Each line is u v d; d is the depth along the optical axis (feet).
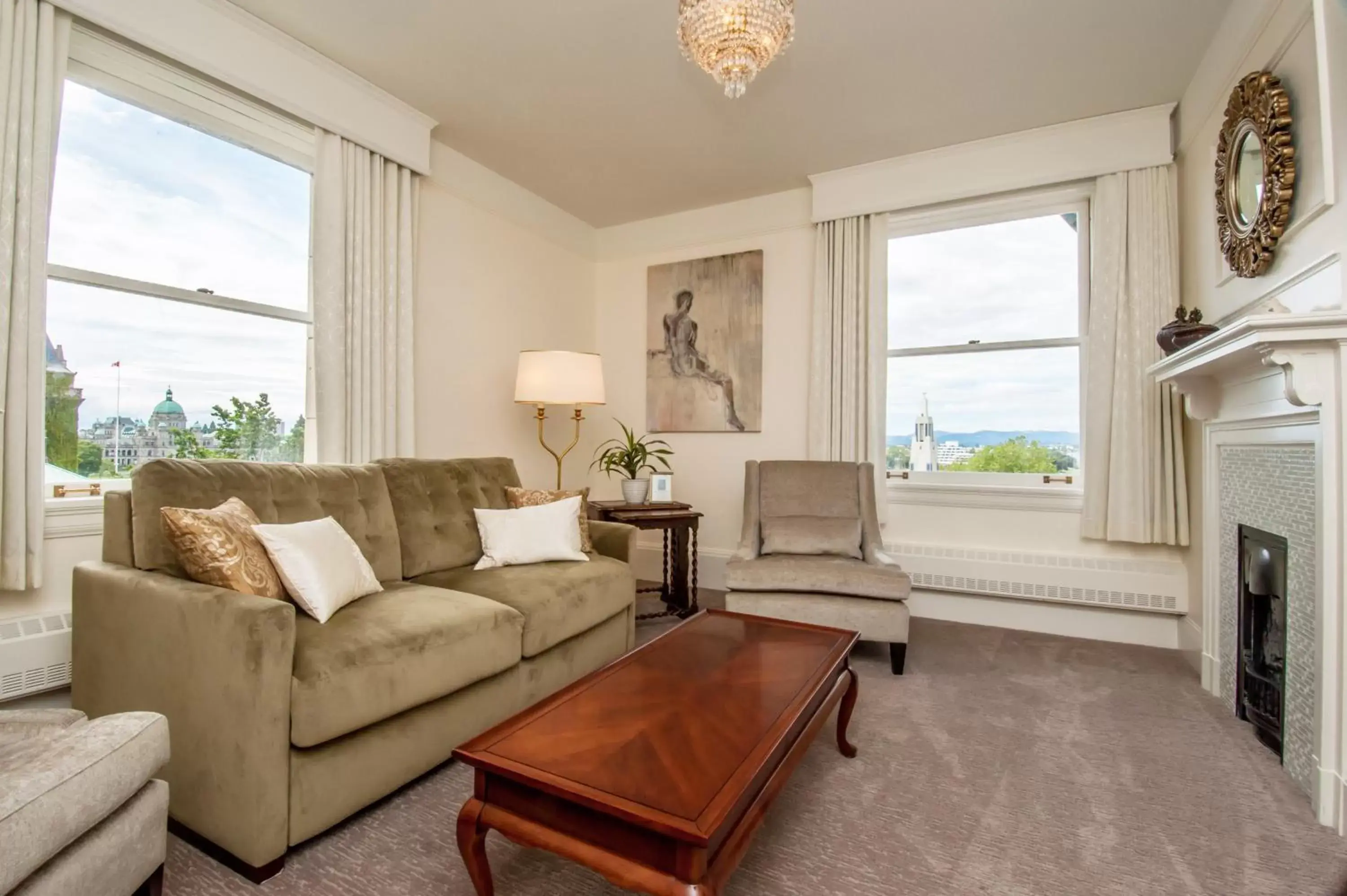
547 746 3.89
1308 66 6.07
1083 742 6.66
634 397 15.01
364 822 5.16
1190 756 6.34
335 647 4.93
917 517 12.03
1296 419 5.92
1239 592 7.35
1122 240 10.12
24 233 6.02
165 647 4.87
